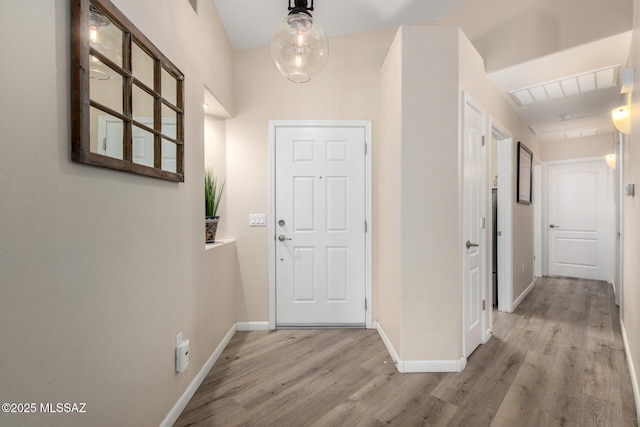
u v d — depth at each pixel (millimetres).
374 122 2836
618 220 3572
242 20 2463
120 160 1141
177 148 1664
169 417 1538
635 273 1994
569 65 2451
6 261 763
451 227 2062
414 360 2072
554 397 1785
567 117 3705
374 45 2844
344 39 2857
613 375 2020
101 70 1137
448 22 2842
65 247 932
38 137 841
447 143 2053
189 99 1815
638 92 1807
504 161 3309
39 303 850
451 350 2070
